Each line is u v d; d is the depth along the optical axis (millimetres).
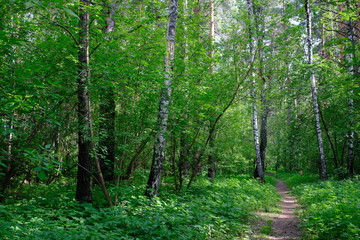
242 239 6160
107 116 8266
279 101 17906
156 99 8117
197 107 9570
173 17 8617
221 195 9922
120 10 8273
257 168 18203
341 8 15227
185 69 9547
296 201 12688
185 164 12617
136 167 9953
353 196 8820
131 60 7492
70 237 4066
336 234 5719
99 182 6801
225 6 18781
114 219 5508
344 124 15195
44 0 1870
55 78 5840
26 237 3879
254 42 11336
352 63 6324
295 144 20094
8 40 2531
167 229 5312
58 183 10297
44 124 7449
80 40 6770
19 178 8977
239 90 11289
